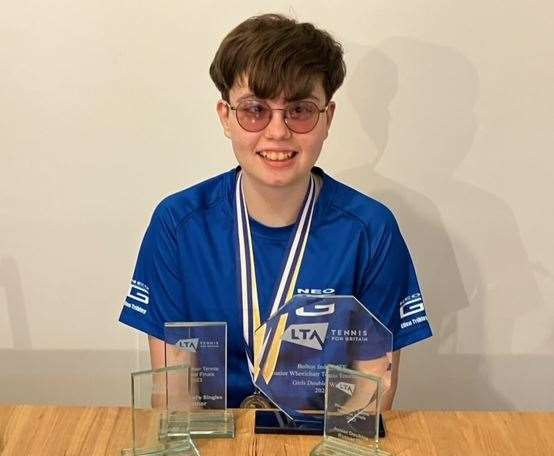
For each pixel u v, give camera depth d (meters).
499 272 1.96
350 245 1.45
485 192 1.88
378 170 1.86
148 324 1.52
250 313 1.45
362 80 1.80
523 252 1.94
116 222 1.91
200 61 1.78
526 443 1.22
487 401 2.07
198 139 1.84
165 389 1.17
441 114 1.82
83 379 2.05
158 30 1.76
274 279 1.45
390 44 1.77
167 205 1.50
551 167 1.87
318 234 1.45
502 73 1.79
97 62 1.79
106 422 1.27
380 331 1.21
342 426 1.19
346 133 1.84
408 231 1.92
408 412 1.31
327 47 1.31
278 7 1.75
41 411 1.29
